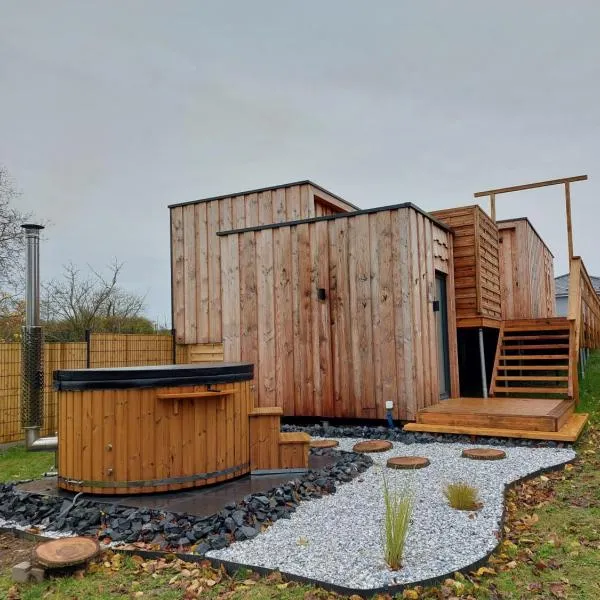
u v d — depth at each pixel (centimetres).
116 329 1566
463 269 862
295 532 338
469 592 262
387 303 686
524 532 346
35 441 503
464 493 377
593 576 280
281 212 1000
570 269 967
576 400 774
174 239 1116
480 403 725
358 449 571
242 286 801
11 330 1393
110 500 406
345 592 263
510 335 973
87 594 278
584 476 470
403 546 297
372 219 703
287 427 712
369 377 694
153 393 425
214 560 301
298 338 748
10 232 1483
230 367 461
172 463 425
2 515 400
